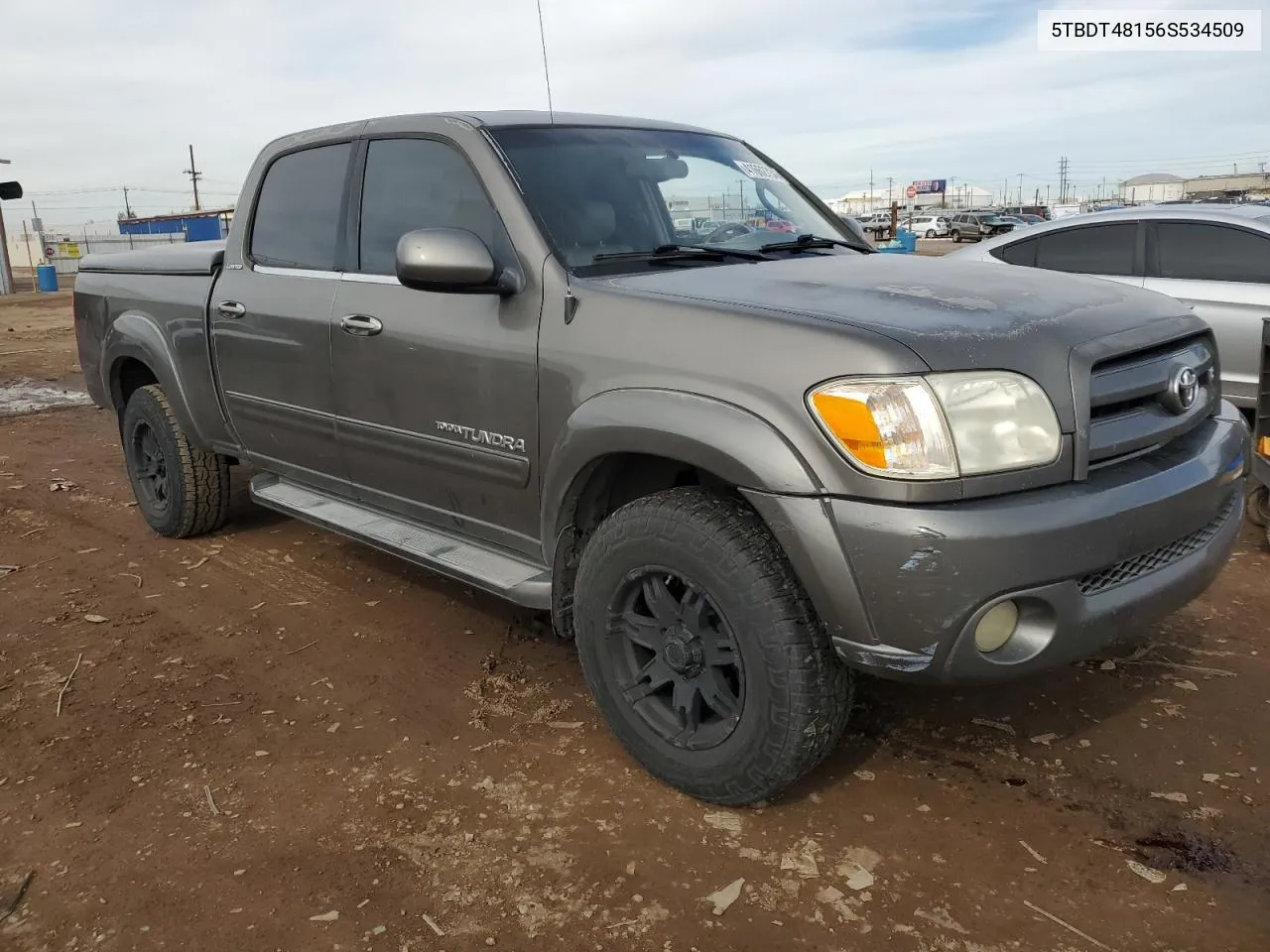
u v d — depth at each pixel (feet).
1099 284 9.42
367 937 7.32
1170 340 8.50
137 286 15.84
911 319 7.72
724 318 8.18
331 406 12.17
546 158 10.61
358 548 16.01
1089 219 22.67
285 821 8.75
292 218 12.97
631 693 9.14
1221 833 8.20
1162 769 9.16
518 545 10.53
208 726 10.44
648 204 10.82
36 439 25.09
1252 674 10.91
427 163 11.10
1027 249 23.52
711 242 10.98
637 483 9.75
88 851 8.40
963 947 7.07
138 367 16.84
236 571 15.07
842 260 10.42
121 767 9.68
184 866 8.18
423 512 11.69
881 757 9.50
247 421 13.98
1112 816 8.48
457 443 10.55
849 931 7.25
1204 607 12.77
